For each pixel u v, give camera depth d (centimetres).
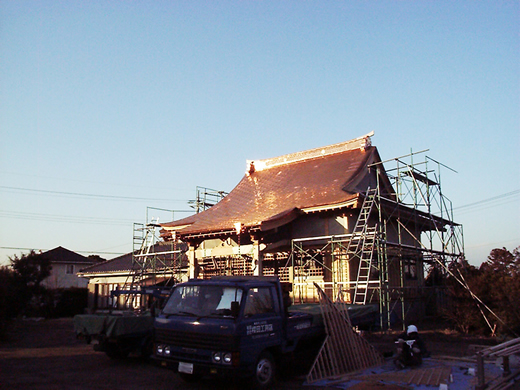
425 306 2480
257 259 2058
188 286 961
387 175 2375
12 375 1054
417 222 2377
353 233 1920
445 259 2180
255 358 869
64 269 4581
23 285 2623
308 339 1069
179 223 2644
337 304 1162
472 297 1775
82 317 1244
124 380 998
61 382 977
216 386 942
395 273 2303
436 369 1088
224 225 2219
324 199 2152
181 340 884
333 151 2661
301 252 2088
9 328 2247
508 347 1012
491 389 921
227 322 846
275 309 955
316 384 963
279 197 2417
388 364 1172
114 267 3381
